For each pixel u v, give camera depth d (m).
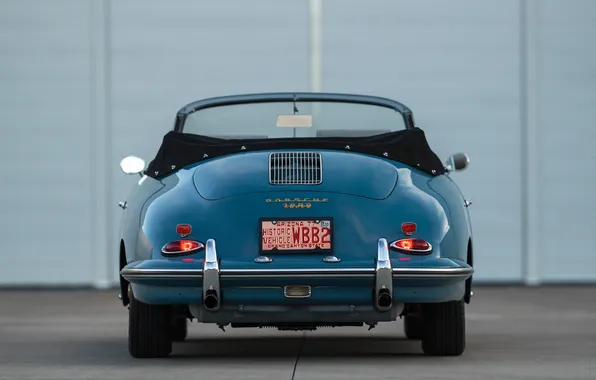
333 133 9.80
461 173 20.00
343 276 7.89
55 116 20.02
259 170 8.27
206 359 8.98
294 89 20.05
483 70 20.06
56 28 20.11
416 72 20.03
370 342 10.75
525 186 19.97
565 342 10.32
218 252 8.04
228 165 8.36
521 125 20.03
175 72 20.03
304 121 9.78
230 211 8.12
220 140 8.75
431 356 9.05
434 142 20.06
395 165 8.51
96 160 19.98
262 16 20.08
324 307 8.10
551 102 20.06
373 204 8.14
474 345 10.03
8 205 20.02
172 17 20.08
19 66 20.11
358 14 20.08
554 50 20.12
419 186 8.35
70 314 14.34
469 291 9.00
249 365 8.48
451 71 20.06
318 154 8.35
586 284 19.97
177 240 8.08
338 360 8.81
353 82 20.06
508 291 18.36
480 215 19.97
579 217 20.02
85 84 20.06
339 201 8.12
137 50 20.08
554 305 15.45
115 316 13.99
